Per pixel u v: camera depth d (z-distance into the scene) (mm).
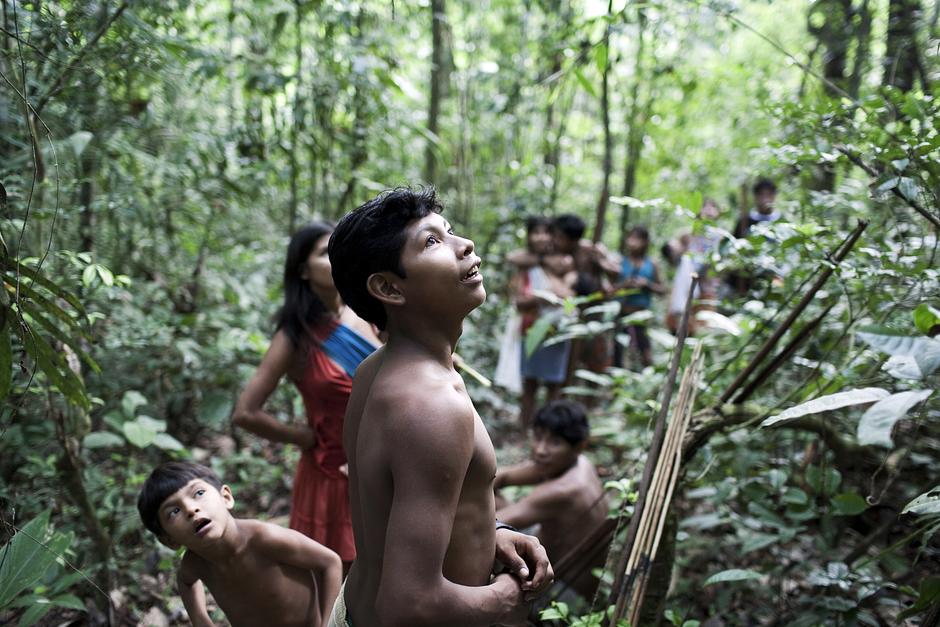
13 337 2285
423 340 1182
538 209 5512
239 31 3805
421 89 6184
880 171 2066
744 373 2076
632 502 2184
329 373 2152
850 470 2699
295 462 3533
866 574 2109
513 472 2664
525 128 6016
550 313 4359
